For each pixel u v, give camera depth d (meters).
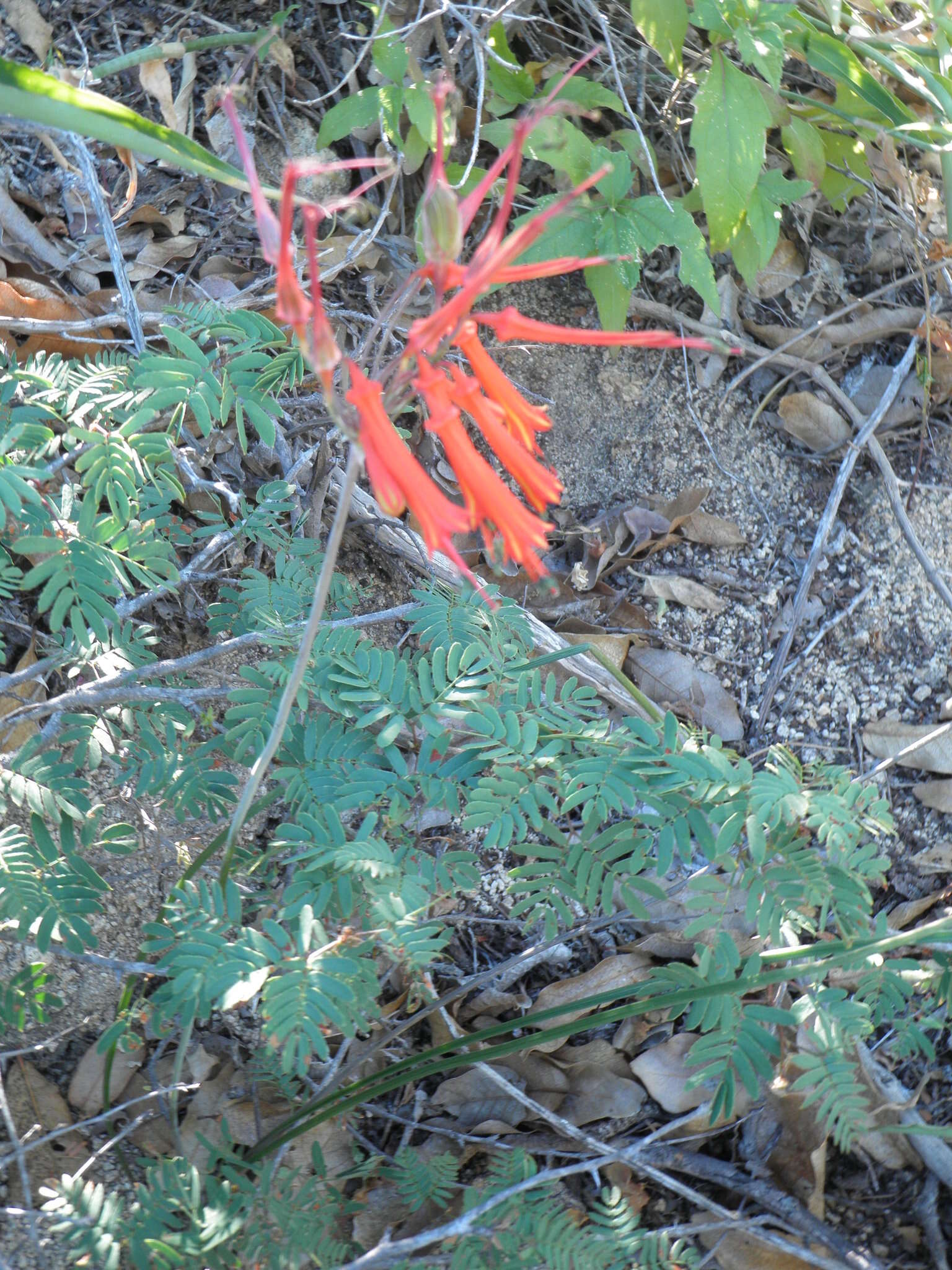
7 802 0.35
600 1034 0.38
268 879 0.33
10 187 0.43
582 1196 0.35
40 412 0.30
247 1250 0.28
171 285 0.44
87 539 0.29
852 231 0.51
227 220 0.45
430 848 0.40
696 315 0.48
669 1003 0.29
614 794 0.28
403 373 0.22
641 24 0.40
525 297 0.47
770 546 0.47
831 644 0.46
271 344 0.31
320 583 0.24
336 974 0.26
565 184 0.45
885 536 0.48
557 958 0.39
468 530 0.21
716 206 0.39
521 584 0.45
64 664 0.32
